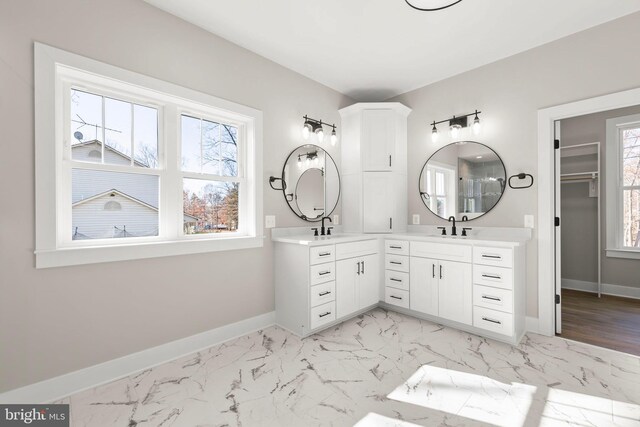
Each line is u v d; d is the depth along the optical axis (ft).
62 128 5.85
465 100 10.09
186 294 7.37
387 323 9.23
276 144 9.48
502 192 9.25
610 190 12.18
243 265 8.57
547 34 7.98
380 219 10.96
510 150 9.09
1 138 5.08
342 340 8.01
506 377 6.13
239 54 8.50
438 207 10.77
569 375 6.19
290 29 7.76
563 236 13.44
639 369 6.41
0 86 5.07
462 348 7.47
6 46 5.11
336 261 8.93
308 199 10.46
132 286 6.52
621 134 12.14
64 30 5.67
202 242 7.59
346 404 5.30
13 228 5.19
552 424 4.75
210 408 5.23
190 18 7.32
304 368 6.55
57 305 5.62
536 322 8.48
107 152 6.48
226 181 8.50
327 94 11.19
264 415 5.03
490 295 7.91
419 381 6.00
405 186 11.47
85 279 5.92
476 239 8.31
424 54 8.99
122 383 6.04
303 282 8.34
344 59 9.29
